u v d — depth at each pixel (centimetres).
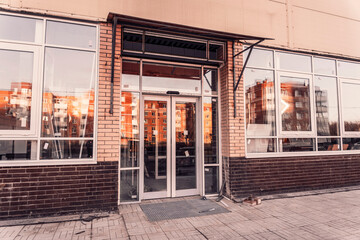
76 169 466
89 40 500
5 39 451
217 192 621
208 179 619
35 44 466
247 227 419
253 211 500
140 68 575
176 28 529
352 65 759
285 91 666
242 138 600
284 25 670
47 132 466
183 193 605
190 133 624
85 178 470
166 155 599
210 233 394
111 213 475
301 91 685
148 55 546
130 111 563
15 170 434
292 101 671
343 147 721
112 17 478
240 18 620
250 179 597
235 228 414
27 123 454
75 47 489
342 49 736
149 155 584
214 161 628
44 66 473
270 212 495
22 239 363
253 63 636
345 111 736
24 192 436
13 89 452
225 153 609
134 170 558
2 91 447
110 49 504
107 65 501
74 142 479
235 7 617
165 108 607
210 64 628
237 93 605
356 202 562
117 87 504
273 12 659
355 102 755
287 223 438
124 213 480
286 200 577
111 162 487
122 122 555
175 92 601
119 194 538
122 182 545
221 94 635
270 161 621
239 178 588
